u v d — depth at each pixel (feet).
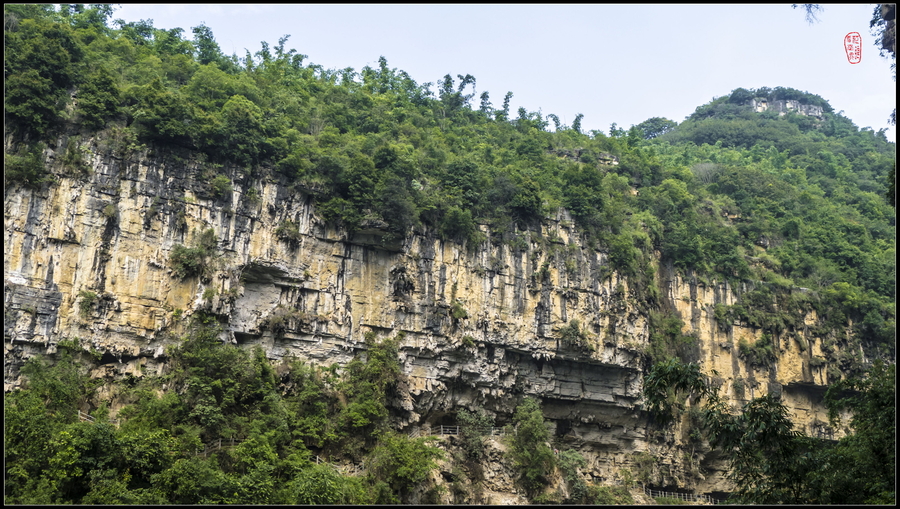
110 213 223.71
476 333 275.80
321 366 252.01
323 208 261.03
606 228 314.76
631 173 377.91
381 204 263.70
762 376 338.95
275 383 236.63
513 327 282.56
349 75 377.30
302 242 256.52
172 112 238.27
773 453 133.80
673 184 370.94
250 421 221.25
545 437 268.62
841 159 516.73
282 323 246.27
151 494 179.63
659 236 337.52
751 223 387.75
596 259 304.71
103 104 230.48
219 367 223.10
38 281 211.41
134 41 298.56
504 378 282.97
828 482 129.80
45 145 220.64
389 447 234.38
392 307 265.95
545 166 334.85
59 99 225.97
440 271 275.39
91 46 262.06
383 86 379.35
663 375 132.36
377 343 260.62
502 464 264.11
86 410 210.38
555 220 303.89
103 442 181.98
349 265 263.49
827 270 375.04
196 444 202.18
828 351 352.90
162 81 261.65
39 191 216.74
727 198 398.21
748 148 555.69
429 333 268.41
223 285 236.63
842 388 148.15
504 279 286.05
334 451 239.91
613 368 298.15
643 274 317.83
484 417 271.49
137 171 232.12
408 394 257.96
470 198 289.74
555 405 293.43
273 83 311.47
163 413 208.95
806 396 350.23
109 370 218.18
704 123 581.12
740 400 328.49
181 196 237.86
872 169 510.99
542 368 289.74
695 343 328.29
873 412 138.92
